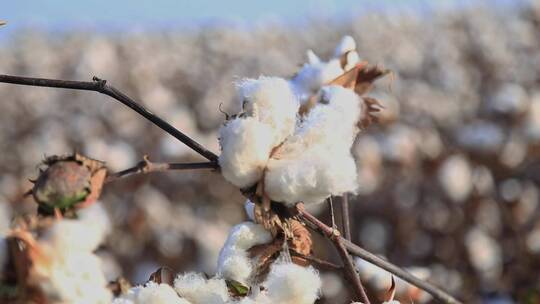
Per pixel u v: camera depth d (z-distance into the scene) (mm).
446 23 16859
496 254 7570
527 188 8148
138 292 1979
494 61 13281
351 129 2250
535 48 13953
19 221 1810
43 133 11836
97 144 10164
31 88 13383
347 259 2406
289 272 2074
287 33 18312
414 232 8219
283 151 2176
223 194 9180
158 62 15109
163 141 9203
